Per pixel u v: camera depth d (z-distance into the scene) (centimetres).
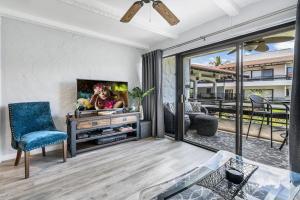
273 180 150
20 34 275
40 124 265
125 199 169
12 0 226
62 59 320
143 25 299
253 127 386
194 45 325
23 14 262
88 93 329
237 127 272
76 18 281
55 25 293
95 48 364
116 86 372
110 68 390
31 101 288
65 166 243
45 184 196
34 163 253
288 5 201
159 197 128
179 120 373
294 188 139
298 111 182
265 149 306
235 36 265
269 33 235
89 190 184
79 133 311
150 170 230
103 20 288
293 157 184
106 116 327
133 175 217
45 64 301
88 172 225
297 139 182
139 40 396
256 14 231
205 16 277
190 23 304
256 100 356
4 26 261
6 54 264
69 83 329
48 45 304
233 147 320
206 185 140
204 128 396
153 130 404
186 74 454
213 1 224
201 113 443
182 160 264
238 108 270
